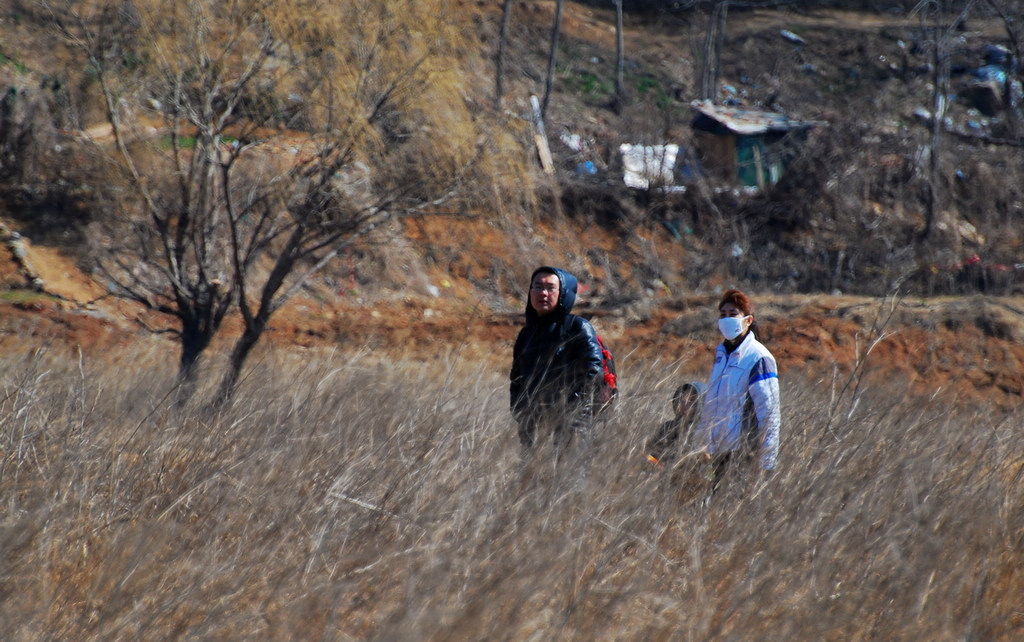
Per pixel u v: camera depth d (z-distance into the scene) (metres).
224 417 15.66
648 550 11.66
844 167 92.12
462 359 27.58
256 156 30.25
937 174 89.56
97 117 31.75
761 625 10.52
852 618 10.80
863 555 11.88
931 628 10.68
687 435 14.91
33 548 11.03
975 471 14.46
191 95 28.84
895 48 135.25
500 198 33.12
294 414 16.00
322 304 64.00
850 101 122.38
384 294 68.50
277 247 61.59
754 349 16.33
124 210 30.86
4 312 51.28
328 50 29.20
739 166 97.50
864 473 13.79
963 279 81.94
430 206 30.86
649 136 101.94
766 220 89.44
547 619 10.39
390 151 30.02
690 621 10.36
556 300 17.27
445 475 13.45
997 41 128.88
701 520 12.70
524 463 13.89
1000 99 118.88
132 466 13.49
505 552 11.29
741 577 11.41
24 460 13.18
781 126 99.25
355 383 18.84
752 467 14.47
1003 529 12.54
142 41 28.67
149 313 54.12
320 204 29.17
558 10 108.75
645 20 149.75
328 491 12.72
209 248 29.83
